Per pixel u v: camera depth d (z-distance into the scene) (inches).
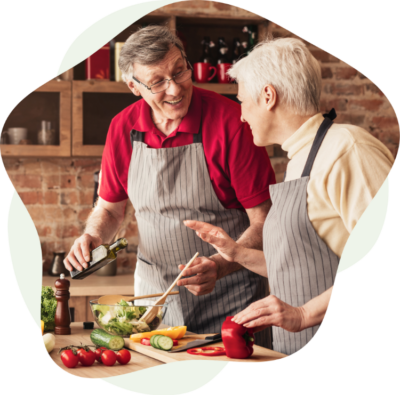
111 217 80.0
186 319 72.9
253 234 67.9
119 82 110.1
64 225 122.1
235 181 71.0
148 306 58.2
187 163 71.4
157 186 72.0
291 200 50.4
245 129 70.4
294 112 51.4
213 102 72.4
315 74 50.9
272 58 50.9
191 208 71.9
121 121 76.8
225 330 48.9
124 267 121.7
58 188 121.7
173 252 72.8
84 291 101.7
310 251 49.9
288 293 52.0
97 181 115.4
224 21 113.8
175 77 65.4
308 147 51.4
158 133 73.0
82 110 109.7
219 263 66.2
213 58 115.5
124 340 57.0
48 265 120.0
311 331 50.9
